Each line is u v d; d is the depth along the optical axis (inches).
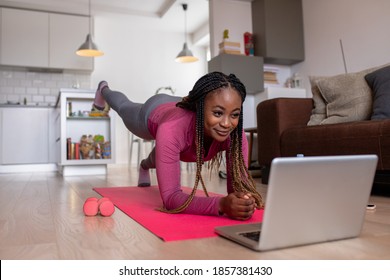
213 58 184.5
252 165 146.9
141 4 234.1
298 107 103.2
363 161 35.4
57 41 227.8
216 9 193.6
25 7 222.4
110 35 260.4
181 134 50.7
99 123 175.8
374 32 153.2
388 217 50.7
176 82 275.4
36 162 210.2
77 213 57.6
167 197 51.8
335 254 31.9
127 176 151.9
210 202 47.3
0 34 217.2
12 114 207.3
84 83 244.8
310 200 33.5
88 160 161.6
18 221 51.3
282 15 190.7
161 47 273.3
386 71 87.4
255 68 183.9
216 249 33.9
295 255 31.7
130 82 263.3
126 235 40.8
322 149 84.8
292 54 191.9
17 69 229.6
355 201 36.4
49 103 235.8
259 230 38.2
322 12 182.4
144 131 67.7
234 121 45.7
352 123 78.6
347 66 167.8
